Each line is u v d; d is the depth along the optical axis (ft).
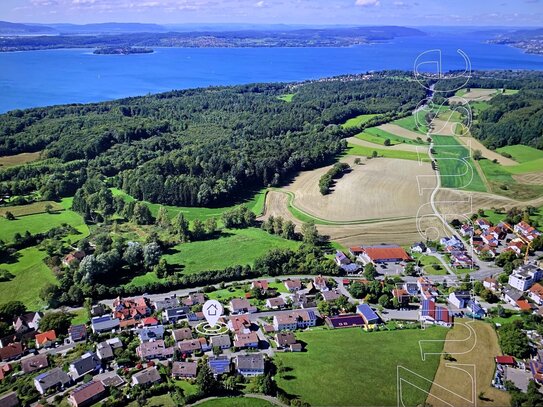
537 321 519.60
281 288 606.14
